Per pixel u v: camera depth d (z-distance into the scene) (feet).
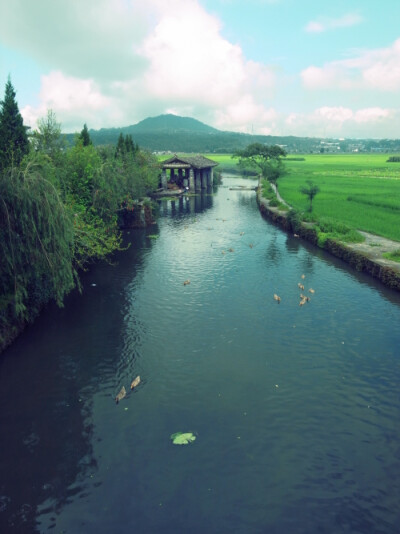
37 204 69.21
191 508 39.04
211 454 45.85
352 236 134.41
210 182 355.56
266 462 44.62
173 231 174.09
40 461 45.62
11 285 75.56
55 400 56.70
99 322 81.51
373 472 43.24
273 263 122.21
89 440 48.57
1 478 43.37
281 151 417.90
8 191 66.39
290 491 40.88
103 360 67.05
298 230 161.48
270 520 37.63
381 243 130.82
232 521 37.52
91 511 39.01
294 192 272.51
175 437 48.49
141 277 109.91
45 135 119.24
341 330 76.64
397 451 46.26
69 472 43.88
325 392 57.41
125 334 76.02
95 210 132.77
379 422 51.19
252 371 62.90
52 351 70.08
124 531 36.81
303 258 127.95
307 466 44.06
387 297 93.40
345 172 470.39
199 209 238.07
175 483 42.01
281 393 57.21
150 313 85.46
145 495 40.65
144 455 45.93
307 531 36.52
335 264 120.78
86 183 132.87
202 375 61.98
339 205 207.21
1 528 37.50
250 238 158.81
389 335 74.59
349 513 38.37
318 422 51.16
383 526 37.01
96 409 54.44
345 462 44.62
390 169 511.40
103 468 44.27
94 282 106.11
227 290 98.63
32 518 38.45
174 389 58.59
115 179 145.79
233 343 71.82
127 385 59.98
